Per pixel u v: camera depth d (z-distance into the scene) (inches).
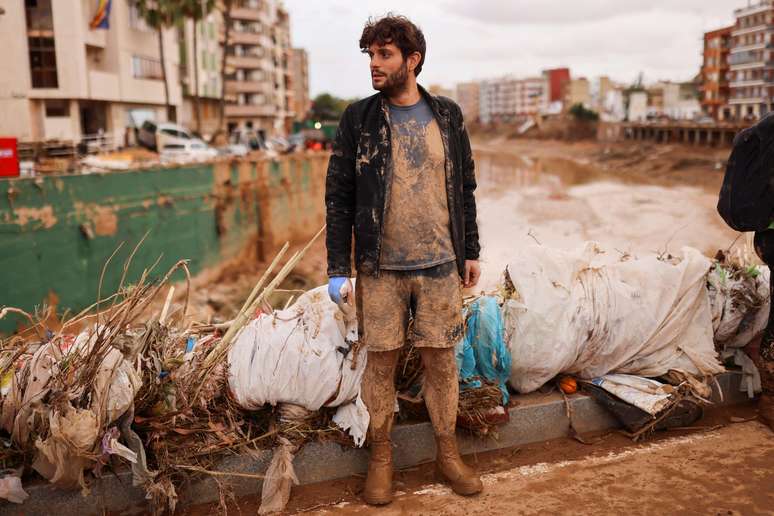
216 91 2415.1
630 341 137.8
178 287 804.6
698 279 142.2
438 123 109.3
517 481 120.2
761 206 130.4
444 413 116.5
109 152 991.6
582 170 2628.0
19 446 112.0
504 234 1078.4
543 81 6737.2
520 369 135.8
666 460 125.6
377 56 106.1
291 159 1147.3
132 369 113.2
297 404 121.1
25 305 608.7
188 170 830.5
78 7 1251.8
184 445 115.4
